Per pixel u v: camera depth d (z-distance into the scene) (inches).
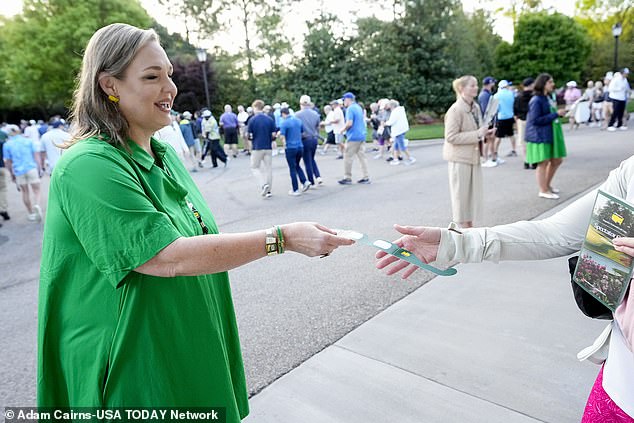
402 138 455.2
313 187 362.6
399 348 114.0
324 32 1052.5
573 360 104.0
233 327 64.5
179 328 50.9
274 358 113.9
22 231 299.3
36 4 1186.0
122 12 1210.0
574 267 55.9
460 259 60.2
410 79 1055.6
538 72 1165.7
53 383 51.6
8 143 319.9
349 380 102.7
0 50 1226.0
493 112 181.6
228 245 47.9
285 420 91.3
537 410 89.4
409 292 146.9
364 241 52.3
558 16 1180.5
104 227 45.4
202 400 53.2
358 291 151.5
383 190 324.5
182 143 383.9
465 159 184.2
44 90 1205.7
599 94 666.2
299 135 330.0
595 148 433.1
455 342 115.0
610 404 50.9
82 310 48.9
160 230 46.2
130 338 48.5
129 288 47.9
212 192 370.3
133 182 47.7
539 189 272.4
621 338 50.1
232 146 637.9
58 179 47.0
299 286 160.2
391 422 89.0
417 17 1039.6
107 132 50.8
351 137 351.6
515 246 59.1
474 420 87.9
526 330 118.0
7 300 174.4
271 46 1259.8
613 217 47.3
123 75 50.3
